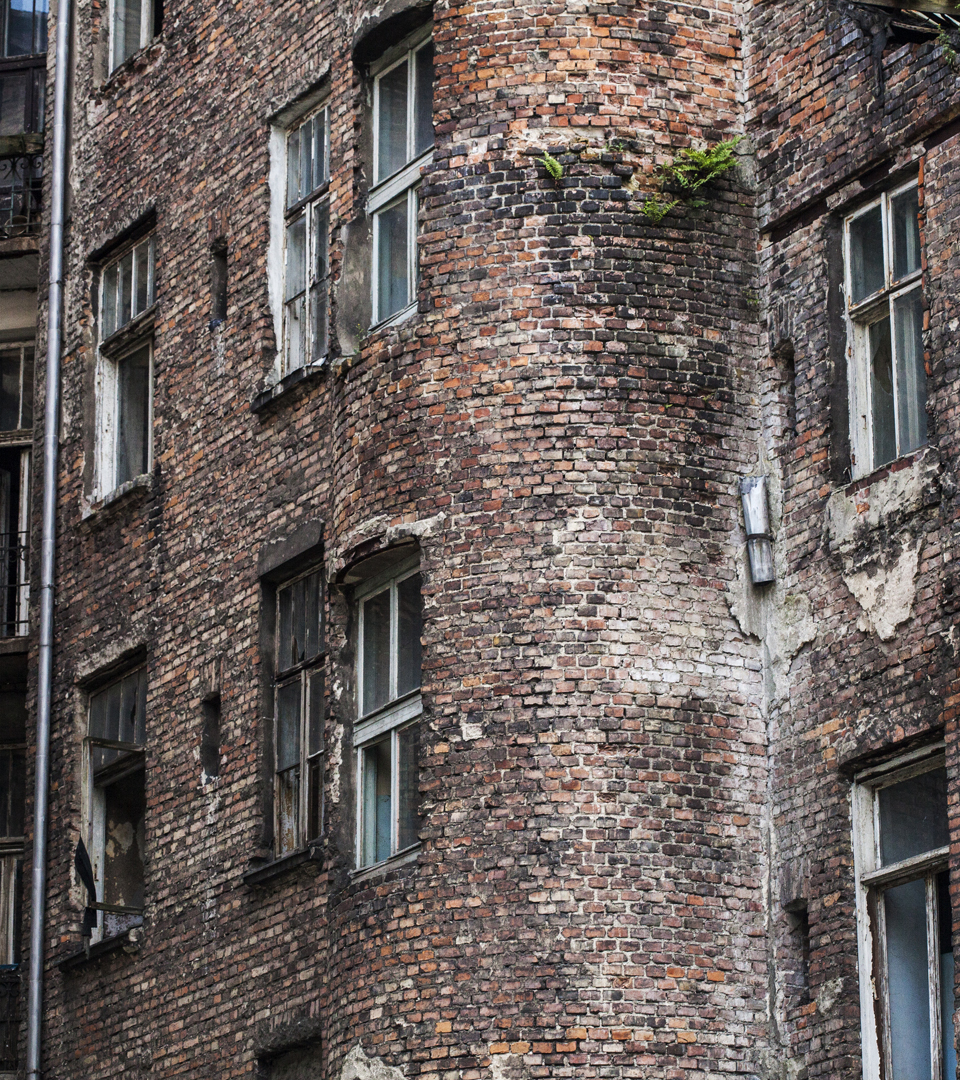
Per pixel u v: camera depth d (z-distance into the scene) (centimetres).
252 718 3250
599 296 2788
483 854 2628
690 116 2884
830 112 2772
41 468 3956
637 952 2575
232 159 3566
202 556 3450
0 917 4125
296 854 3016
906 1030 2480
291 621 3253
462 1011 2584
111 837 3631
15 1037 3850
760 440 2802
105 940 3444
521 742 2647
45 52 4384
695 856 2628
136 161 3856
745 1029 2586
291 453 3281
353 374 2928
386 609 2928
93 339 3897
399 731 2855
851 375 2706
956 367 2519
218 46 3669
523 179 2831
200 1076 3177
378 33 3081
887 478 2591
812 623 2669
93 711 3725
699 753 2666
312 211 3378
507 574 2708
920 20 2639
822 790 2608
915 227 2655
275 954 3072
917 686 2495
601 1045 2538
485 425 2767
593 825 2609
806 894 2603
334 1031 2741
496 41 2884
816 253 2767
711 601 2725
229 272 3522
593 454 2733
